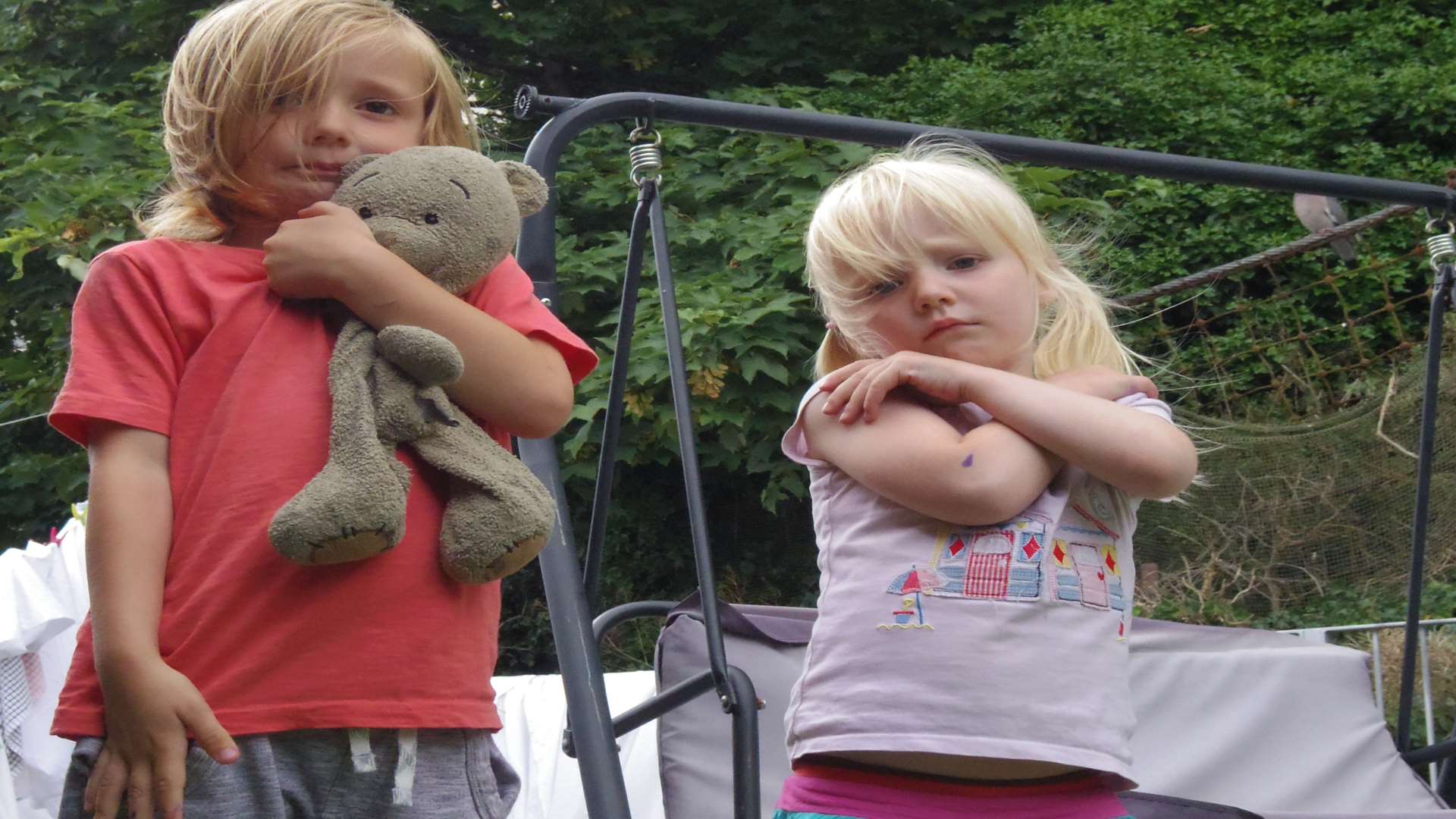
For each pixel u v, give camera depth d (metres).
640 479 6.58
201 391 1.12
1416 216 6.91
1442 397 3.26
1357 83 7.83
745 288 5.73
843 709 1.39
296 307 1.16
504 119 7.36
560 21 7.89
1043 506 1.43
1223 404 4.51
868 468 1.42
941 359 1.44
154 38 7.76
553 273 1.84
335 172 1.23
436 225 1.18
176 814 0.97
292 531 1.01
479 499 1.11
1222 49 8.38
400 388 1.10
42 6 7.78
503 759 1.23
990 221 1.51
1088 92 7.50
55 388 6.76
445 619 1.10
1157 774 2.53
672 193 6.36
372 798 1.05
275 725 1.02
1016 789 1.37
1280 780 2.53
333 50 1.21
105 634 1.01
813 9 8.19
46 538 6.94
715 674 1.47
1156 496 1.43
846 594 1.45
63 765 2.77
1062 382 1.51
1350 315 6.77
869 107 7.39
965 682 1.35
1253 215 6.99
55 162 6.24
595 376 5.48
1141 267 6.76
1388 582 3.43
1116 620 1.44
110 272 1.15
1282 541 3.38
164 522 1.08
